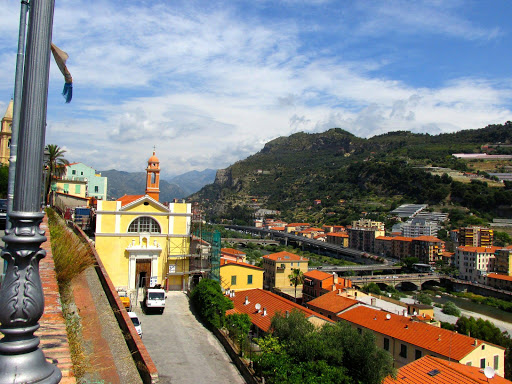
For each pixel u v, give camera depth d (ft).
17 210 18.12
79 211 211.61
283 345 122.52
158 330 118.73
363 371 119.65
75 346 37.35
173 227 160.45
